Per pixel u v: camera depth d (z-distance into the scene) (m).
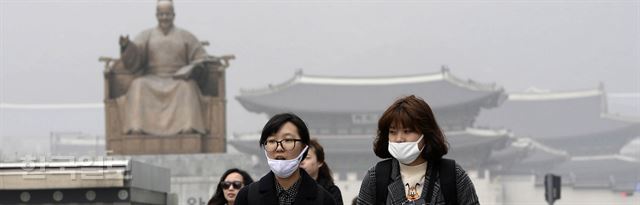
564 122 167.75
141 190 15.89
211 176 45.28
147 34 47.69
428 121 8.24
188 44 47.50
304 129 8.72
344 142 112.75
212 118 46.94
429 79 120.81
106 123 46.56
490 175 108.81
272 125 8.65
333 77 122.81
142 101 46.22
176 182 45.34
